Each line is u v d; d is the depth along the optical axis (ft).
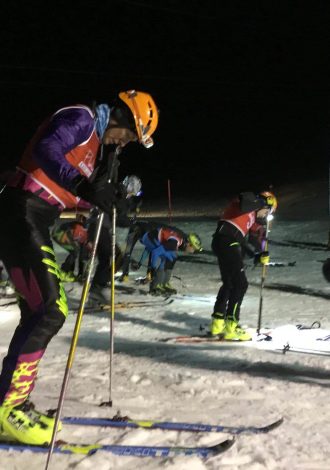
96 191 9.02
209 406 12.75
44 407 11.92
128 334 21.97
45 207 9.78
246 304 28.12
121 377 15.15
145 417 11.66
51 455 8.84
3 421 9.62
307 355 18.37
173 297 30.07
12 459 9.21
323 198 76.48
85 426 10.70
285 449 10.11
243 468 9.18
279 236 55.88
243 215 21.08
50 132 9.31
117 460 9.29
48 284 9.58
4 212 9.66
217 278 36.32
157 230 30.50
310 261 43.14
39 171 9.70
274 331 22.20
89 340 20.57
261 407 12.70
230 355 18.37
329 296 29.99
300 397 13.52
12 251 9.57
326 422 11.76
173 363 17.15
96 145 9.95
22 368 9.62
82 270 33.17
